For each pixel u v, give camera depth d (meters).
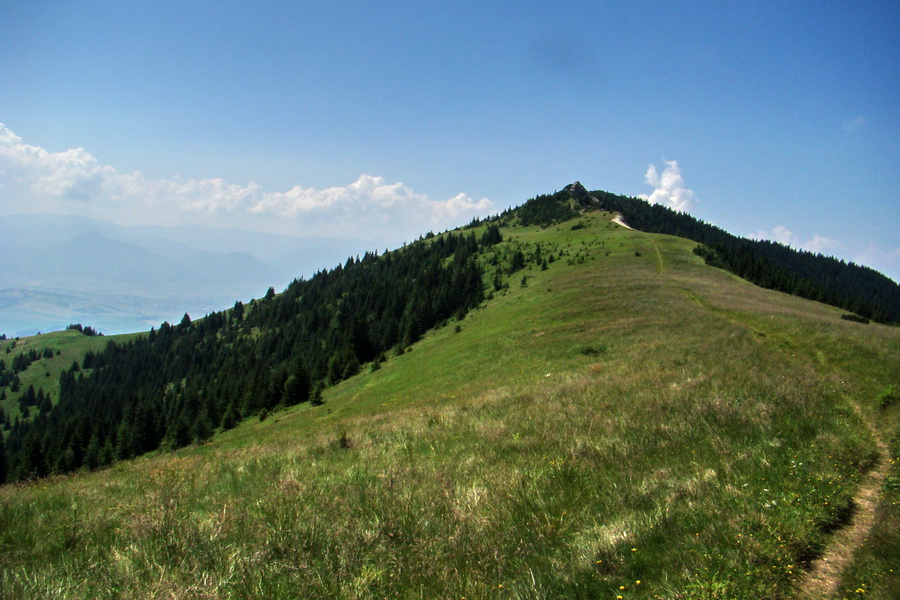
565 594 4.88
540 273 90.94
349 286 162.38
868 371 17.25
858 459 8.35
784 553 5.20
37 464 92.69
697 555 5.25
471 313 83.69
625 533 5.80
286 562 5.59
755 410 11.27
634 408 12.65
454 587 5.09
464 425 13.55
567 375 22.23
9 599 5.06
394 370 59.16
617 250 91.25
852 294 188.00
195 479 10.42
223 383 119.00
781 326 27.64
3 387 189.00
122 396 151.00
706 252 86.69
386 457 10.78
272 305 188.12
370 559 5.70
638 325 34.25
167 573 5.44
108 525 7.47
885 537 5.51
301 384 80.19
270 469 10.67
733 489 6.88
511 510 6.89
